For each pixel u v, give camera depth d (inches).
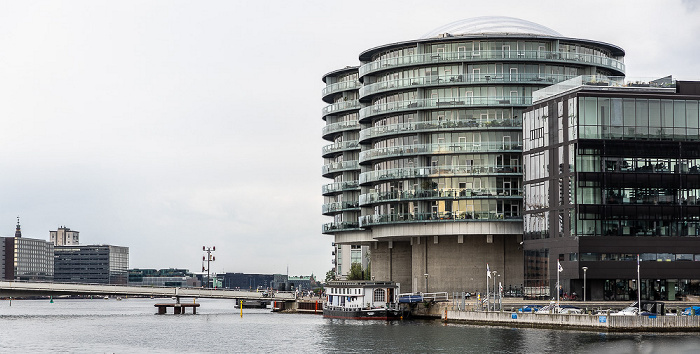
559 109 4862.2
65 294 6604.3
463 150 5511.8
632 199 4714.6
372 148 6008.9
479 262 5565.9
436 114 5629.9
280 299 7524.6
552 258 4891.7
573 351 3422.7
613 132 4707.2
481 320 4635.8
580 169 4687.5
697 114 4781.0
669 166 4749.0
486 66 5556.1
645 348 3447.3
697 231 4756.4
